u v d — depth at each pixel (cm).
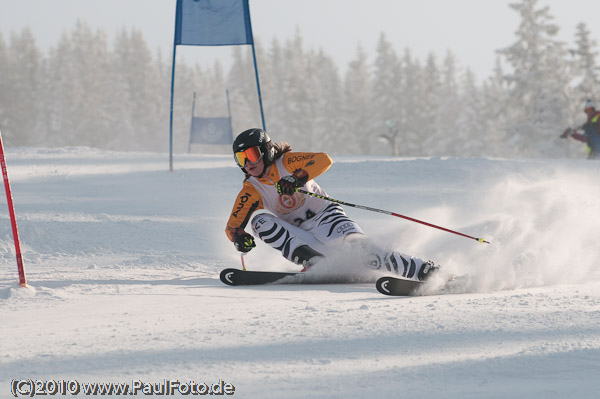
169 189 4472
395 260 1597
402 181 4331
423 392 638
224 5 4494
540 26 17150
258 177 1775
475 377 684
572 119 17025
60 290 1506
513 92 17225
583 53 17450
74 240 2536
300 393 639
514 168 4656
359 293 1505
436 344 834
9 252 2303
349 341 861
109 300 1377
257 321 1031
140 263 2117
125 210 3462
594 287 1396
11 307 1305
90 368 747
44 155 7144
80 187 4622
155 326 1033
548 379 671
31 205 3600
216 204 3756
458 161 5028
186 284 1681
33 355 823
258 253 2342
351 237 1702
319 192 1816
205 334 930
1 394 661
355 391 644
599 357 740
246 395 638
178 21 4594
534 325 924
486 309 1091
